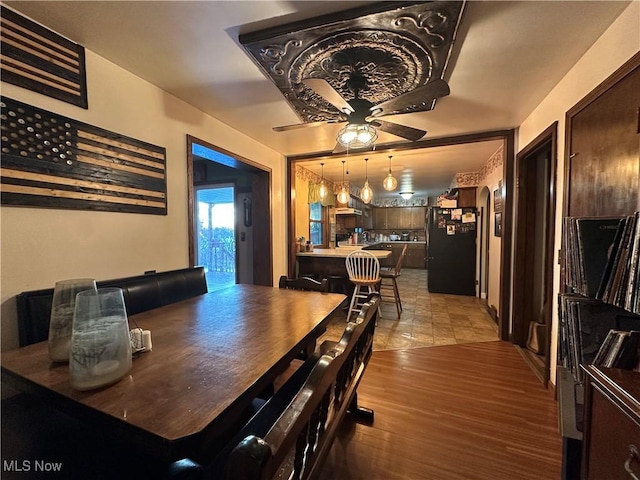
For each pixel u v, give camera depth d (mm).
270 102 2434
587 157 1640
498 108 2516
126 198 1953
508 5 1343
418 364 2543
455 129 3068
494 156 4023
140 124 2045
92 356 810
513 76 1978
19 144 1427
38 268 1509
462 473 1399
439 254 5484
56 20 1471
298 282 2334
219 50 1716
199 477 857
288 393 1269
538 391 2109
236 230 4773
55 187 1570
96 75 1761
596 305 1375
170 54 1761
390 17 1364
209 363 972
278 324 1380
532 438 1629
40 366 941
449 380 2268
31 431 997
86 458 884
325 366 791
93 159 1751
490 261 4199
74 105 1654
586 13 1392
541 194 2916
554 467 1432
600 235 1321
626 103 1315
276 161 4031
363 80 1904
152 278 1999
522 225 2939
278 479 784
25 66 1440
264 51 1630
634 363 1015
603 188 1485
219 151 2844
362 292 4156
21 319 1393
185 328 1319
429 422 1770
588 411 945
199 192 5457
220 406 737
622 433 772
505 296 3113
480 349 2875
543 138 2289
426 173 5582
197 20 1465
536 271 2947
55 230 1583
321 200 5098
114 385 833
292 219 4305
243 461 494
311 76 1874
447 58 1683
